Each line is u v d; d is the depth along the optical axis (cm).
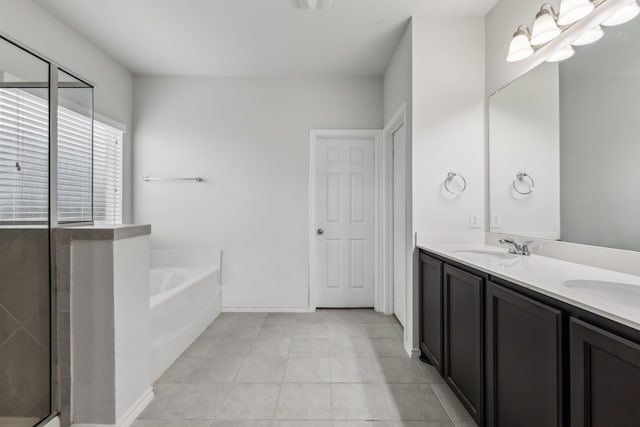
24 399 159
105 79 310
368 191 372
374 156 370
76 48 272
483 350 150
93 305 162
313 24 260
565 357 100
